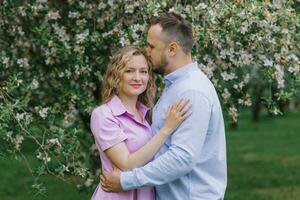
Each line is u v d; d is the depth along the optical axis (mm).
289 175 11359
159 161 3410
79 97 5242
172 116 3436
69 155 4902
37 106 5219
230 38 4715
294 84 4992
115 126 3566
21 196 9461
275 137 18328
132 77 3586
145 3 4785
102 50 5242
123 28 5031
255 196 9406
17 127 4836
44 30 5070
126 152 3527
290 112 28250
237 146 16203
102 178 3547
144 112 3721
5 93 4883
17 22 5398
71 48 5125
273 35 4797
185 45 3533
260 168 12297
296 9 5277
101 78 5262
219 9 4590
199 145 3426
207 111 3449
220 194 3531
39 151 4875
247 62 4848
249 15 4570
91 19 5191
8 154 5016
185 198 3504
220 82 5191
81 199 9109
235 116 5176
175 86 3523
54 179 10719
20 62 5270
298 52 5121
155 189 3627
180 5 4730
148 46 3602
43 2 5113
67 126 5172
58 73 5363
